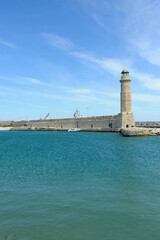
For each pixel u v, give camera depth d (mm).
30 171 20953
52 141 59062
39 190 15211
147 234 9609
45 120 135625
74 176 18750
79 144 48562
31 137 78312
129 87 76875
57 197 13852
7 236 9531
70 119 114750
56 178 18203
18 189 15492
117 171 20438
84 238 9359
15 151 38125
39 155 32094
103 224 10461
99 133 85750
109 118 89938
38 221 10797
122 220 10805
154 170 20734
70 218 11062
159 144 44906
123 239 9289
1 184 16719
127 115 77250
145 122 114750
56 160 27188
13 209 12172
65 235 9602
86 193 14477
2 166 23703
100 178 17984
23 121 157625
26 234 9672
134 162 25047
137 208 12070
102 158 28219
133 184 16203
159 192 14438
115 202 12922
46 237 9445
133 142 49719
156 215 11250
